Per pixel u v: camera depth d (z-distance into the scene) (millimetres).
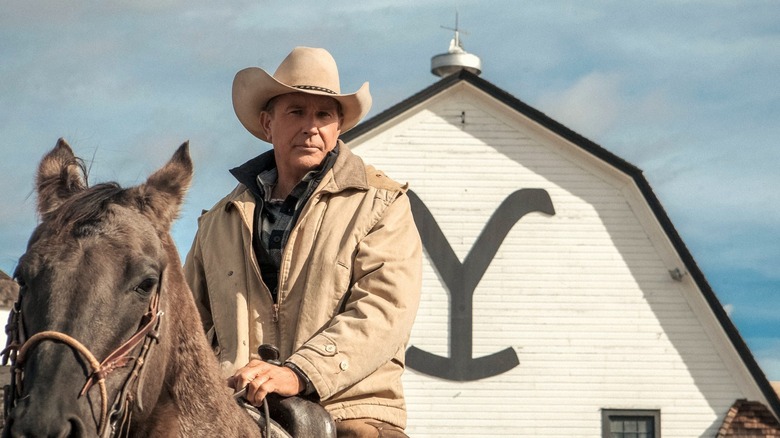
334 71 5453
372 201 5172
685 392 28156
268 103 5477
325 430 4496
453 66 32469
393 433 4980
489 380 28062
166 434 3859
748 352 27891
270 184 5324
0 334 16656
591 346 28328
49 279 3523
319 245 5055
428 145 29078
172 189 3922
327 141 5363
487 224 28750
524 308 28422
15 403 3527
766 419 27859
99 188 3867
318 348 4582
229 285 5121
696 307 28312
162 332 3770
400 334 4887
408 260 5094
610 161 28625
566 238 28781
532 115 28812
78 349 3465
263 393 4320
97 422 3498
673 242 28391
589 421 28094
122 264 3607
